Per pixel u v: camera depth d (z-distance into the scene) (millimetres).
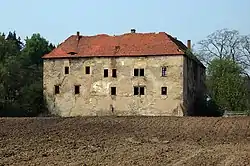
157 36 73125
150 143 33531
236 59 75688
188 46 80500
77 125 44688
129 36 74812
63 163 22484
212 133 41156
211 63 74438
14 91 73938
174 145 32219
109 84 70875
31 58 105375
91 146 30562
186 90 70312
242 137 38531
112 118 52562
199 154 26172
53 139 34219
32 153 26562
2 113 67250
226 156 25141
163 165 21891
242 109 71188
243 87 71438
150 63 69500
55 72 73500
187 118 53281
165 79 68750
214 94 72750
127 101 70000
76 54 73062
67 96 72625
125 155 25688
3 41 74875
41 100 75125
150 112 68938
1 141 32406
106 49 72750
